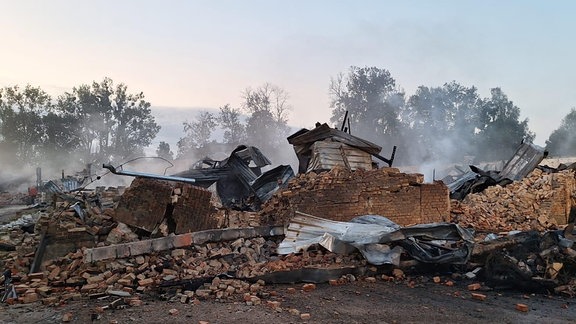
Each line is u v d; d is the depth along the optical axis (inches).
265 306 269.3
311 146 700.0
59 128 2741.1
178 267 335.0
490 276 339.9
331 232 407.8
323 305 275.7
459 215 594.6
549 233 358.6
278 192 509.7
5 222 699.4
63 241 350.3
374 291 315.9
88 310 258.1
